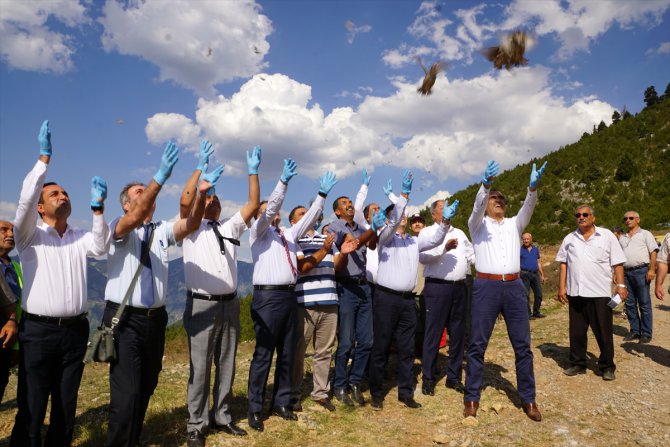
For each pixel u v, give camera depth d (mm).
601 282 6172
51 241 3686
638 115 55125
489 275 5238
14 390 6910
